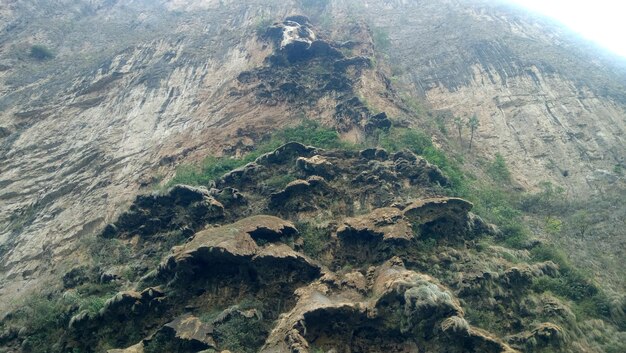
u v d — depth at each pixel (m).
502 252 36.97
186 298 33.28
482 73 71.69
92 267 39.03
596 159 54.59
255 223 36.19
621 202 47.03
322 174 42.44
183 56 73.44
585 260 40.03
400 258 34.00
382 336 29.73
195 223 40.06
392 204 39.50
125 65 73.00
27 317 34.72
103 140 59.00
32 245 45.81
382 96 58.50
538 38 82.50
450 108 66.81
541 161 55.88
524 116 62.44
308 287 32.84
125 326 32.12
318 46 63.91
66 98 67.44
